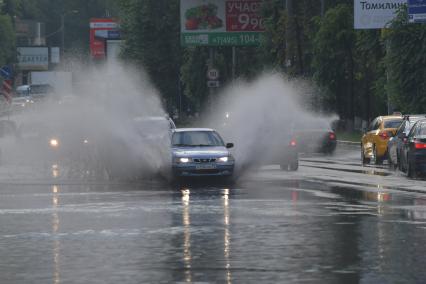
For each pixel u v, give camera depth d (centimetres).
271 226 3647
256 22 14938
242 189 5369
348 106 14762
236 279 2552
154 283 2509
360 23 11531
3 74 13500
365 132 8144
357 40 12444
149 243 3231
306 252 3000
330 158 8975
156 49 19488
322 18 13925
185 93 17525
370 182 5788
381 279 2531
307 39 14612
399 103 10144
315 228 3572
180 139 6131
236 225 3691
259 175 6500
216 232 3494
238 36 14950
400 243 3166
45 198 4950
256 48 15800
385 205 4381
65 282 2539
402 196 4831
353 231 3472
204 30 14962
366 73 14262
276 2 14388
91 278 2592
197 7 14950
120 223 3806
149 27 19500
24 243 3266
